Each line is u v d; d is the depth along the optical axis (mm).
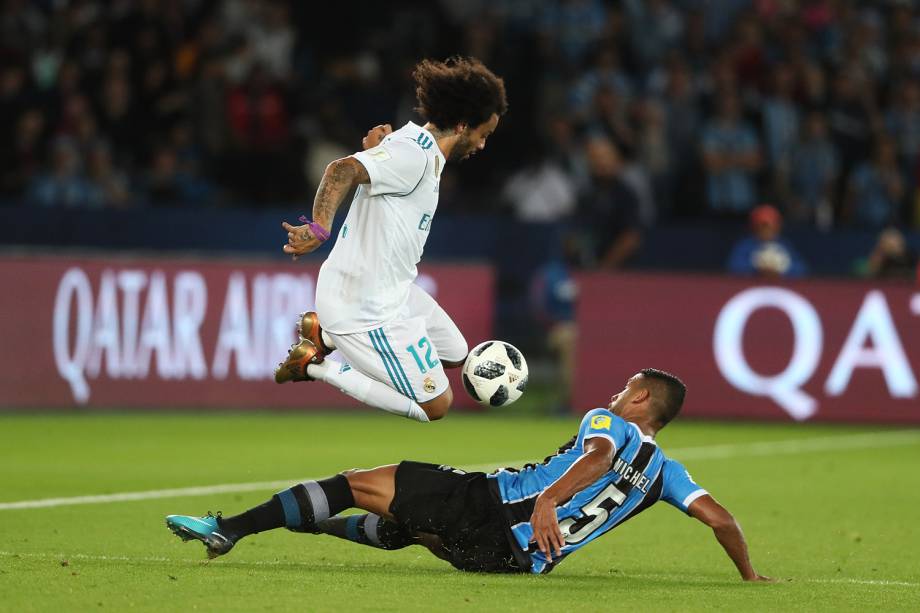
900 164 79750
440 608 21078
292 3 81250
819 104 79875
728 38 82938
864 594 23656
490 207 77562
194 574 23781
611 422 23828
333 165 24453
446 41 78938
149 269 57688
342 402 60375
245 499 35812
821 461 47125
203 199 70000
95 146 68500
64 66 70938
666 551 29438
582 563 27484
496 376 26594
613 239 66812
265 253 67812
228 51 74750
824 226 73562
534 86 78500
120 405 57188
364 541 25391
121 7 74812
